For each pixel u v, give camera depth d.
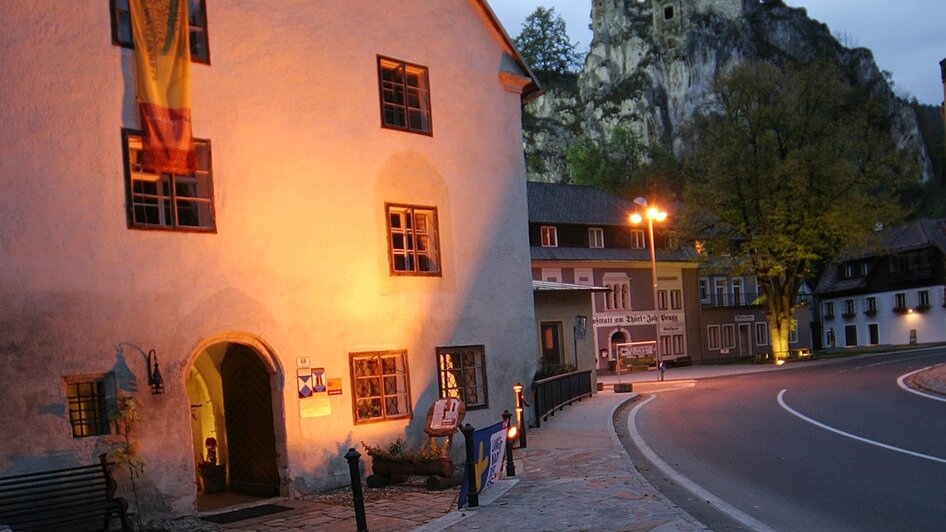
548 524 9.36
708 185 52.41
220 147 13.55
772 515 9.34
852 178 51.47
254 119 14.05
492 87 18.88
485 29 18.88
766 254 52.62
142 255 12.34
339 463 14.41
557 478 12.66
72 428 11.41
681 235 53.69
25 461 10.81
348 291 15.12
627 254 56.22
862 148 52.72
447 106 17.70
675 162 101.12
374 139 16.00
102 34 12.27
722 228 54.47
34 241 11.28
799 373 39.38
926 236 71.00
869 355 54.47
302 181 14.64
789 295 54.62
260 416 14.23
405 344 16.05
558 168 122.94
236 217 13.61
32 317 11.12
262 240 13.91
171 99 12.84
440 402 14.48
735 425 18.83
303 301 14.37
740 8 130.75
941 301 69.56
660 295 58.00
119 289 12.02
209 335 12.98
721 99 56.00
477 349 17.75
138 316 12.17
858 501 9.84
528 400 19.12
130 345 12.02
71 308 11.51
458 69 18.08
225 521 11.85
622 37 128.88
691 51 124.00
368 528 10.39
